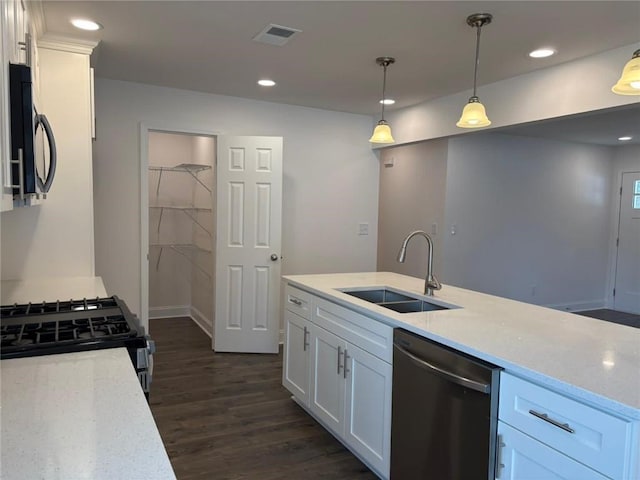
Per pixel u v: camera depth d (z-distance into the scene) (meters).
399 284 3.15
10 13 1.43
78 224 2.99
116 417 1.07
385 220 6.59
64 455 0.90
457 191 5.62
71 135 2.96
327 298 2.79
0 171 1.15
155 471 0.85
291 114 4.81
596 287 7.07
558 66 3.25
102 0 2.39
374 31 2.75
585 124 5.25
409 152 6.12
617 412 1.25
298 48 3.08
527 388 1.52
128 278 4.19
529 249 6.33
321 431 2.94
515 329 1.99
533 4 2.34
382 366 2.27
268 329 4.50
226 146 4.39
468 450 1.72
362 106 4.78
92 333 1.66
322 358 2.86
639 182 6.80
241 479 2.41
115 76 3.88
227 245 4.45
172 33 2.85
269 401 3.38
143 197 4.19
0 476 0.82
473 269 5.83
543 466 1.46
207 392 3.53
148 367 1.59
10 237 2.87
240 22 2.66
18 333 1.64
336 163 5.09
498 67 3.35
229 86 4.12
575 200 6.73
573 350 1.70
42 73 2.87
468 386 1.69
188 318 5.86
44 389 1.22
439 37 2.82
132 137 4.14
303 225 4.97
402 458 2.10
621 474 1.25
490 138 5.84
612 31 2.66
